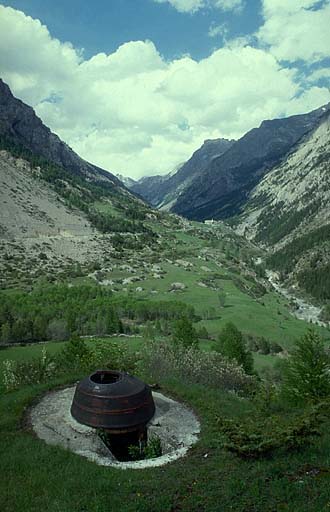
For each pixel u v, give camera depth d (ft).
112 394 64.49
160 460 55.88
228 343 185.98
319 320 451.12
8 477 50.37
